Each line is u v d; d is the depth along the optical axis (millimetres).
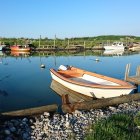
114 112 11625
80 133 8961
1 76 26375
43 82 22703
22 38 91875
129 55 60281
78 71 21422
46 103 15844
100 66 36312
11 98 17000
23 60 45094
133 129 8773
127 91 15117
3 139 8383
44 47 78312
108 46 81500
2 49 71062
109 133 8086
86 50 81938
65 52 71250
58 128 9500
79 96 17625
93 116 10984
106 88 15617
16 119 10328
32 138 8625
